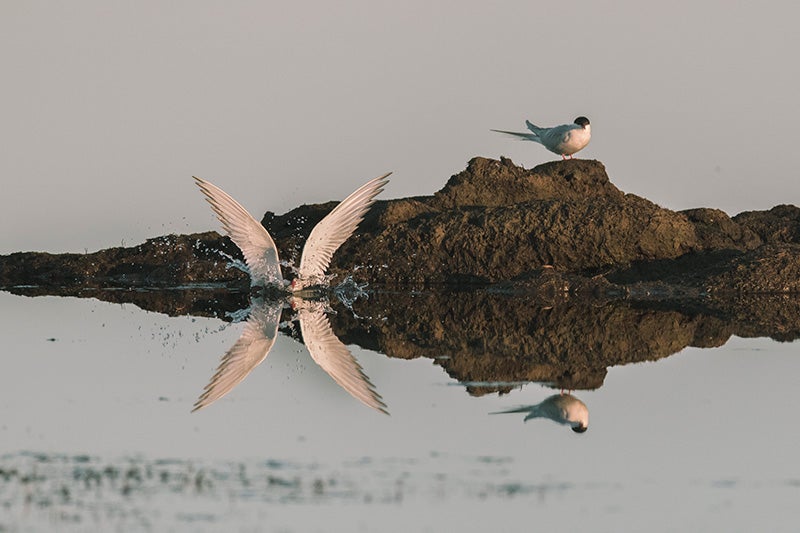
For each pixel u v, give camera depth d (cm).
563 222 2247
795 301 1997
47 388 1259
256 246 2016
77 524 828
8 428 1083
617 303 1988
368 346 1532
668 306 1936
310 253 2048
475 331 1664
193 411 1159
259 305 1984
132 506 866
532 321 1758
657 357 1445
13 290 2214
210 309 1934
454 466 966
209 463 973
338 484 916
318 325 1734
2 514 849
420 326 1716
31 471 949
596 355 1464
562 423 1102
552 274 2145
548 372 1351
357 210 2000
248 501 876
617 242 2230
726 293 2114
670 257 2253
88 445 1027
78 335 1623
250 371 1370
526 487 909
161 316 1839
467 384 1282
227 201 1933
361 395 1224
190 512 852
